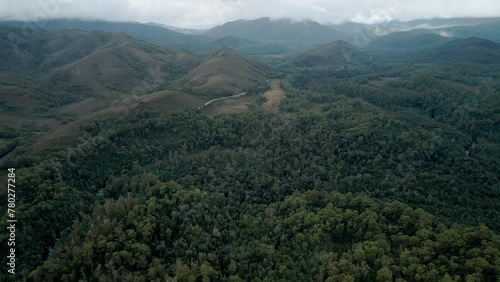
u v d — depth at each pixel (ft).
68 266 409.08
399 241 437.99
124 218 475.72
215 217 506.89
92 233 447.83
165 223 470.39
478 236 419.74
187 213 494.59
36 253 449.06
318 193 562.25
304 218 492.13
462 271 385.91
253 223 497.87
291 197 560.61
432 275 378.32
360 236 463.42
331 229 474.90
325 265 412.16
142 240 440.86
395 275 392.47
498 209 563.89
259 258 437.58
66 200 527.81
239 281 392.27
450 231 428.97
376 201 538.47
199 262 420.77
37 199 504.84
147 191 553.23
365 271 394.93
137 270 410.72
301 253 443.32
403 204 506.89
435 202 556.92
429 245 415.64
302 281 402.11
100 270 405.80
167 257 431.02
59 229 492.13
